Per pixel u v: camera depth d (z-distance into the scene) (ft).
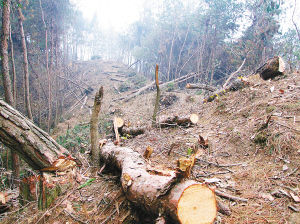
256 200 6.64
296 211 5.80
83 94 56.39
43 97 46.42
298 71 17.62
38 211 7.73
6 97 18.92
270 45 36.37
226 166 9.30
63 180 8.49
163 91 41.06
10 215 8.34
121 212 6.98
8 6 18.60
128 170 7.45
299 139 8.75
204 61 48.60
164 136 15.19
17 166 18.67
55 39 48.98
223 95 19.86
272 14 35.70
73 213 7.36
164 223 4.89
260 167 8.49
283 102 12.41
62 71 55.67
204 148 11.66
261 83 17.39
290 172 7.57
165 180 5.75
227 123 13.94
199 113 19.26
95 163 11.35
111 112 37.09
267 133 9.96
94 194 8.42
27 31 42.96
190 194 4.68
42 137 8.52
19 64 43.45
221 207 6.23
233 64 41.45
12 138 8.06
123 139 16.80
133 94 45.98
